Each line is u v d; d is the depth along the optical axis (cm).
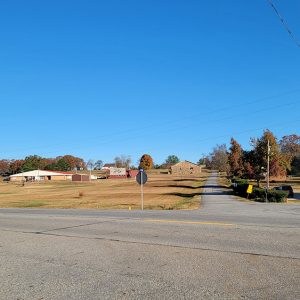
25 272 796
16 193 7450
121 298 616
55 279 736
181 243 1023
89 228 1396
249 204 2694
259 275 705
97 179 14750
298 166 10950
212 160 15375
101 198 4922
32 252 995
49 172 15638
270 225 1293
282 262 788
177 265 797
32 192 7688
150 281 697
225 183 8150
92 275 752
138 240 1098
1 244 1133
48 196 5959
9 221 1762
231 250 912
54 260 891
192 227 1300
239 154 7819
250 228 1230
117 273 759
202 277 706
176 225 1367
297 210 2025
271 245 952
